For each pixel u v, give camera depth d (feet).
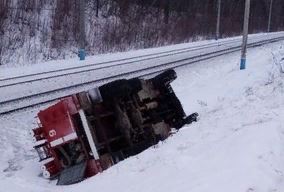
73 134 29.68
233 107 36.96
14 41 94.68
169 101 37.40
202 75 78.89
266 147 23.80
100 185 25.52
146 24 141.28
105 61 93.56
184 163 24.22
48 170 30.17
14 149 36.96
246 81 63.67
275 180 21.27
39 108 50.80
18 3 104.58
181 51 116.26
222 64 92.84
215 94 58.59
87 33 114.01
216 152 24.52
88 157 30.04
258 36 201.16
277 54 92.32
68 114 29.60
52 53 100.07
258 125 27.12
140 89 34.27
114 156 30.68
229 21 203.41
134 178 24.63
